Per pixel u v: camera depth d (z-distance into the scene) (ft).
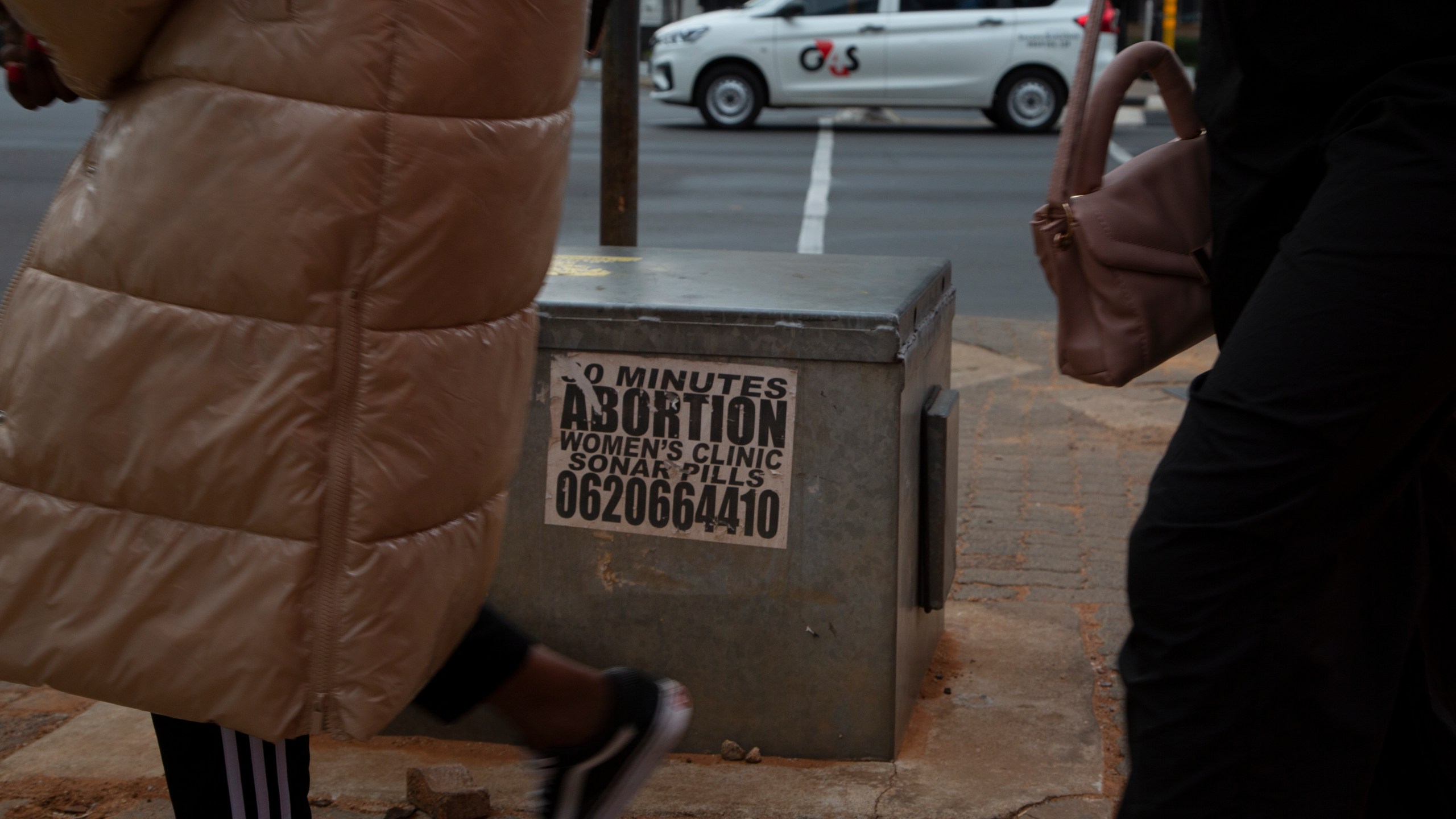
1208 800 5.07
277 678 4.95
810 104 55.72
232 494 4.88
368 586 4.97
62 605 5.06
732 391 8.30
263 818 5.68
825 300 8.51
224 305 4.82
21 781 8.43
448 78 4.80
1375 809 6.07
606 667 8.79
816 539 8.36
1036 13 54.65
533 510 8.71
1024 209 37.11
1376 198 4.78
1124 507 14.25
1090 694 9.71
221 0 4.73
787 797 8.16
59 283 5.00
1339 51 5.22
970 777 8.43
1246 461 4.85
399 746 8.97
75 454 4.96
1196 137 6.86
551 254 5.59
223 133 4.74
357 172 4.72
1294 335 4.82
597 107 62.95
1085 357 6.73
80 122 50.24
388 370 4.90
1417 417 4.85
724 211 35.94
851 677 8.50
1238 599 4.93
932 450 9.00
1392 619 5.32
